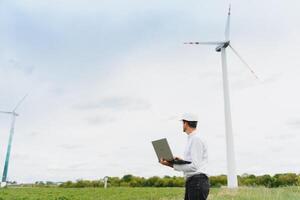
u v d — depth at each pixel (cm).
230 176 2209
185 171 475
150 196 1641
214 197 1366
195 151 468
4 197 1616
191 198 463
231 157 2261
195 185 463
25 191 2170
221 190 1789
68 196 1706
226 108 2417
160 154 504
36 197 1633
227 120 2381
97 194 1841
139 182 5309
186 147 489
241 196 1330
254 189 1647
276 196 1232
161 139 495
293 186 1705
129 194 1800
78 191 2167
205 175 471
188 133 498
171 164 504
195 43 2588
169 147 488
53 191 2172
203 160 477
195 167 462
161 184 5138
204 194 461
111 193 1912
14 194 1828
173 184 5062
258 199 1207
